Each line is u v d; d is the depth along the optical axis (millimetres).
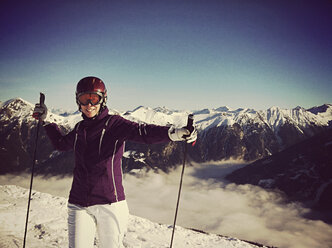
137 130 2111
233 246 7785
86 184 2139
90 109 2172
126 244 5516
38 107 2680
